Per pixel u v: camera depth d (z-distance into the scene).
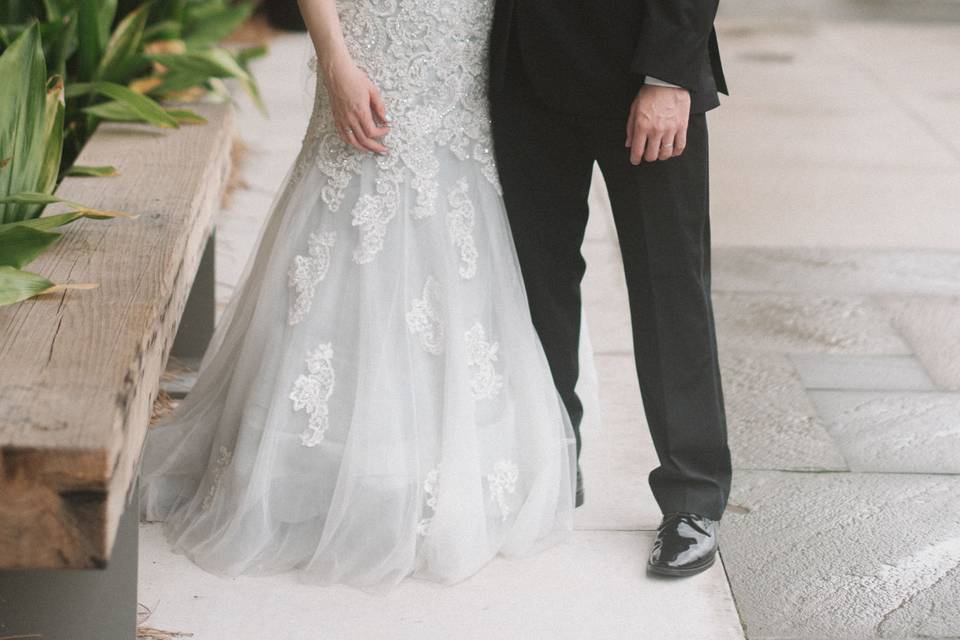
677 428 2.49
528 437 2.56
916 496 2.81
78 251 2.32
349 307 2.41
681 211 2.35
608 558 2.52
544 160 2.46
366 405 2.38
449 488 2.41
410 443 2.40
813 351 3.69
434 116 2.40
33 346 1.85
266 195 5.06
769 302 4.08
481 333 2.48
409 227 2.42
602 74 2.28
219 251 4.35
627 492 2.79
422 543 2.43
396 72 2.37
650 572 2.44
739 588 2.43
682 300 2.41
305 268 2.43
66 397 1.68
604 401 3.28
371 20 2.35
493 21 2.43
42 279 2.07
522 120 2.44
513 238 2.53
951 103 7.16
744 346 3.72
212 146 3.24
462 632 2.26
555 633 2.27
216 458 2.54
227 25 4.74
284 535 2.46
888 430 3.17
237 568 2.41
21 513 1.56
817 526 2.68
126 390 1.73
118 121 3.50
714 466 2.54
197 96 4.13
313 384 2.41
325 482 2.44
